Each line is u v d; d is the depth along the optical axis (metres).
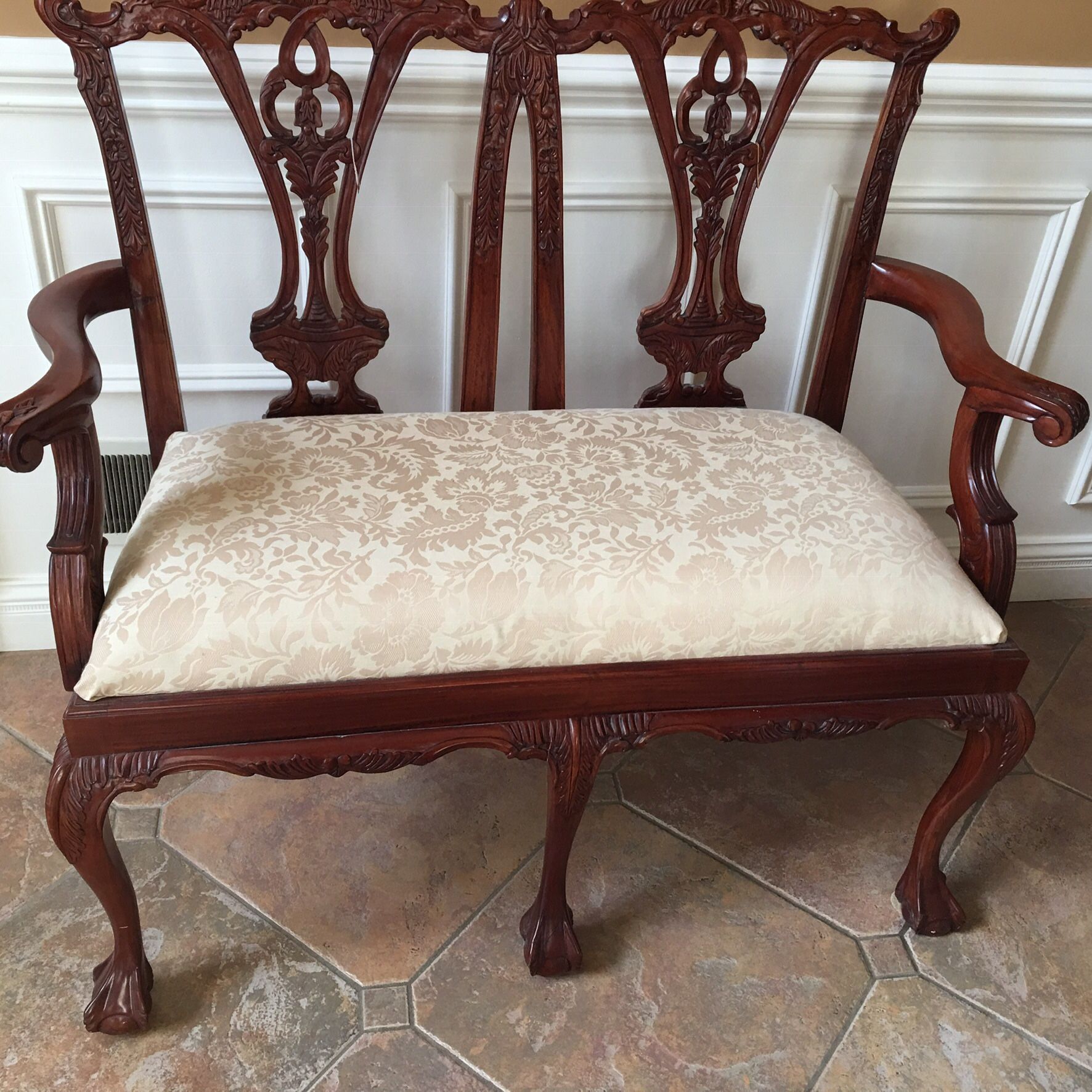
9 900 1.15
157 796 1.30
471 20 1.06
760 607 0.93
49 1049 1.01
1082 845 1.31
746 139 1.16
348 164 1.10
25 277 1.26
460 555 0.92
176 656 0.85
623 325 1.42
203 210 1.25
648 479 1.05
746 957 1.14
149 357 1.13
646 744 0.97
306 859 1.23
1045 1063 1.05
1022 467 1.67
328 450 1.06
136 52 1.13
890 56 1.13
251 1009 1.05
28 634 1.51
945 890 1.17
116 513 1.44
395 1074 1.00
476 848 1.25
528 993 1.09
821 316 1.45
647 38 1.10
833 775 1.39
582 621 0.91
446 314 1.37
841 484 1.07
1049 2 1.27
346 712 0.90
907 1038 1.06
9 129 1.17
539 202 1.16
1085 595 1.80
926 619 0.96
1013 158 1.37
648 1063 1.03
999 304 1.50
